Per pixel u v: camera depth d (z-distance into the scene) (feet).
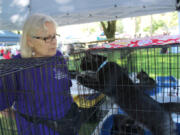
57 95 3.27
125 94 4.75
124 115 5.11
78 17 10.69
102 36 28.96
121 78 4.70
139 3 8.89
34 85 3.00
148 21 55.36
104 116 5.15
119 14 10.40
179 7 9.09
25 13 10.39
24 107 3.00
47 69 3.06
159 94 4.76
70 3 9.73
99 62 4.59
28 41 3.45
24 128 2.94
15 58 3.38
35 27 3.28
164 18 54.13
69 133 3.23
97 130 4.67
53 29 3.49
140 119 4.77
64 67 3.52
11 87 2.78
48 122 3.01
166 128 4.61
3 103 2.79
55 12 9.97
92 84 4.52
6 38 22.76
